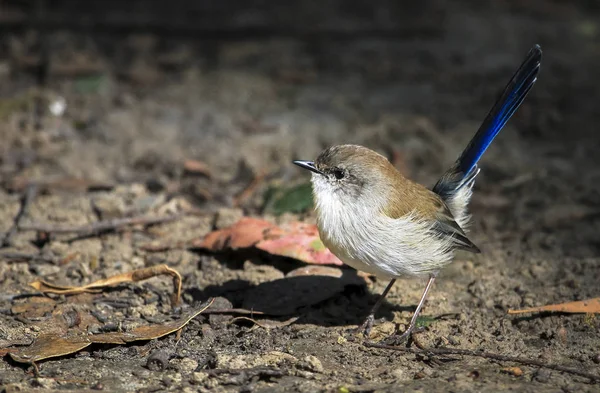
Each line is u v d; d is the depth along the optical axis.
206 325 9.38
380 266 9.02
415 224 8.92
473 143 10.37
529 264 11.20
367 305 10.11
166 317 9.57
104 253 11.30
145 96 17.89
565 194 13.62
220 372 8.20
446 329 9.39
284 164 14.65
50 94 17.11
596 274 10.86
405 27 22.17
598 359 8.59
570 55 21.45
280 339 9.12
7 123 15.98
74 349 8.65
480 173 14.57
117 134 15.89
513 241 12.11
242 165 14.38
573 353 8.80
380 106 17.80
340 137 15.92
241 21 22.28
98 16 21.83
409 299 10.23
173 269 9.80
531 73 10.38
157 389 7.94
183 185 13.82
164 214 12.59
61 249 11.37
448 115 17.36
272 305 9.75
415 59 20.81
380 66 20.22
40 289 9.96
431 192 9.72
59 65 18.17
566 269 10.99
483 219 12.77
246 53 20.58
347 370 8.41
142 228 12.09
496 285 10.57
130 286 10.32
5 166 14.28
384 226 8.87
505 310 9.89
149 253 11.32
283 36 21.52
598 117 17.55
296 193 12.58
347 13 23.70
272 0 24.47
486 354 8.49
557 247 11.85
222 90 18.36
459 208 10.31
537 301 10.06
